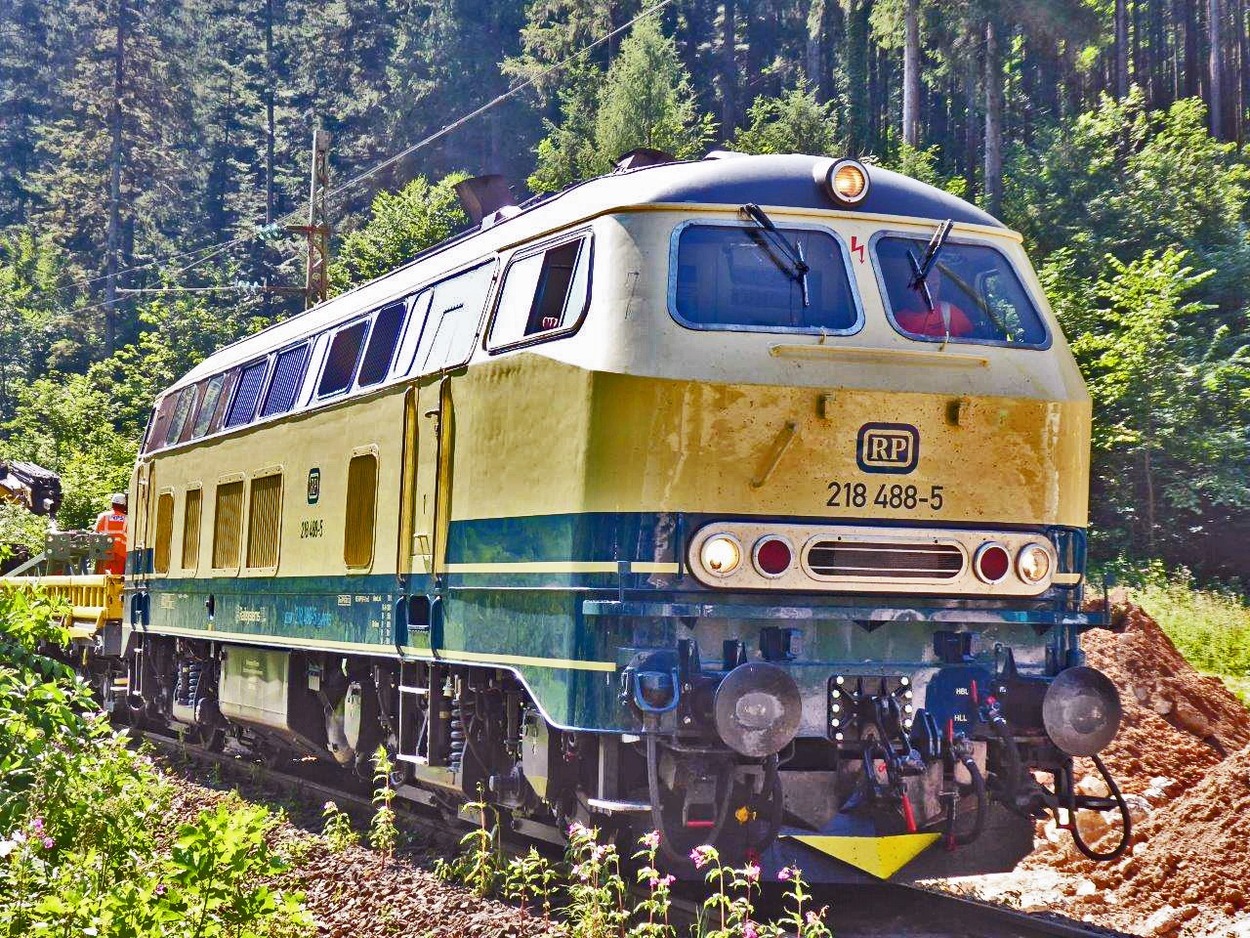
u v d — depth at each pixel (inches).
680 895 350.3
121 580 753.0
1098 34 1763.0
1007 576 334.6
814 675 324.2
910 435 331.6
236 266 2999.5
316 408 496.1
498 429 369.4
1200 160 1657.2
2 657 369.1
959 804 335.3
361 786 541.0
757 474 323.6
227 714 585.0
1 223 3794.3
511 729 380.8
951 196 362.6
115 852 337.4
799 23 2928.2
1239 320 1477.6
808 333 331.9
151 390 2322.8
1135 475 1288.1
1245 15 2508.6
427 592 403.9
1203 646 795.4
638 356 325.7
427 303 435.2
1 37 3912.4
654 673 314.3
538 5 2677.2
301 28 3786.9
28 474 904.9
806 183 348.2
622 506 322.3
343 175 3159.5
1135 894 355.6
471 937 325.7
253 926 279.7
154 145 3324.3
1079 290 1398.9
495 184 513.7
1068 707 327.3
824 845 323.3
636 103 2167.8
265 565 539.5
